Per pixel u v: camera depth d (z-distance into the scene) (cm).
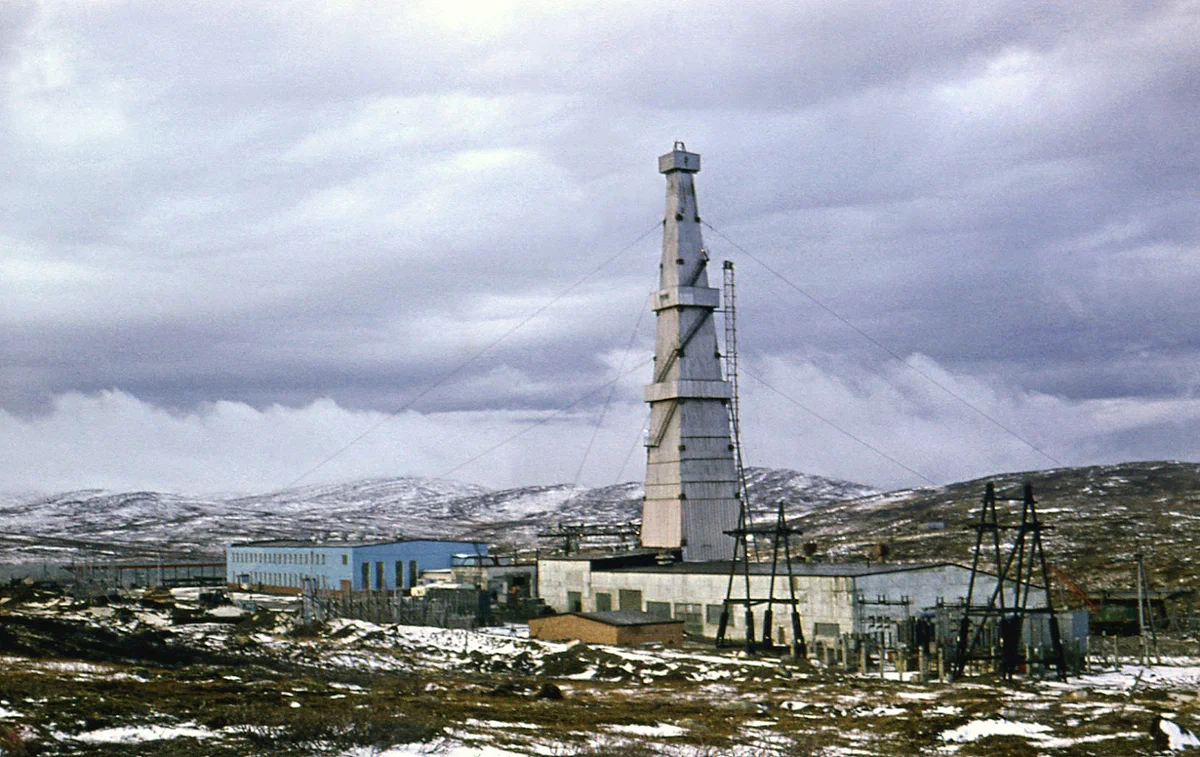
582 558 11831
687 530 11862
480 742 3953
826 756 4409
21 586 11438
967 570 9462
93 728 3694
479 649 8650
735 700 6078
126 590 13350
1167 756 4566
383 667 7438
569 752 3969
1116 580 15538
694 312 12169
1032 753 4562
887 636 8675
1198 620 11550
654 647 9094
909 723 5238
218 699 4434
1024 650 8050
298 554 15438
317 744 3716
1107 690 6850
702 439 12075
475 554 15212
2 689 4106
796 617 8850
